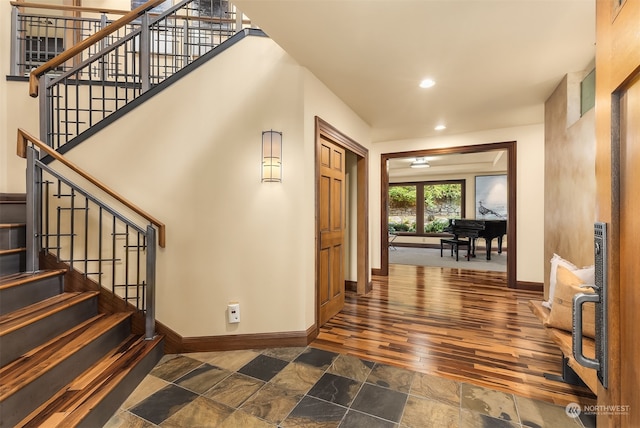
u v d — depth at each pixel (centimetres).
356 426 153
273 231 244
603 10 75
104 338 194
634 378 63
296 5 178
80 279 223
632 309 64
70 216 231
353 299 377
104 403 153
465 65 247
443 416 160
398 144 505
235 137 240
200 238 235
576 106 259
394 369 209
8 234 214
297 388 186
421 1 174
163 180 233
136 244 232
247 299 241
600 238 73
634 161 63
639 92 61
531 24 193
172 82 235
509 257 428
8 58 330
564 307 176
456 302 363
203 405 169
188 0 285
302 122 247
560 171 282
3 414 127
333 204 320
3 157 321
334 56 234
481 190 892
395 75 265
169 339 230
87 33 421
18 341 159
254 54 244
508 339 257
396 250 894
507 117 379
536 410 165
